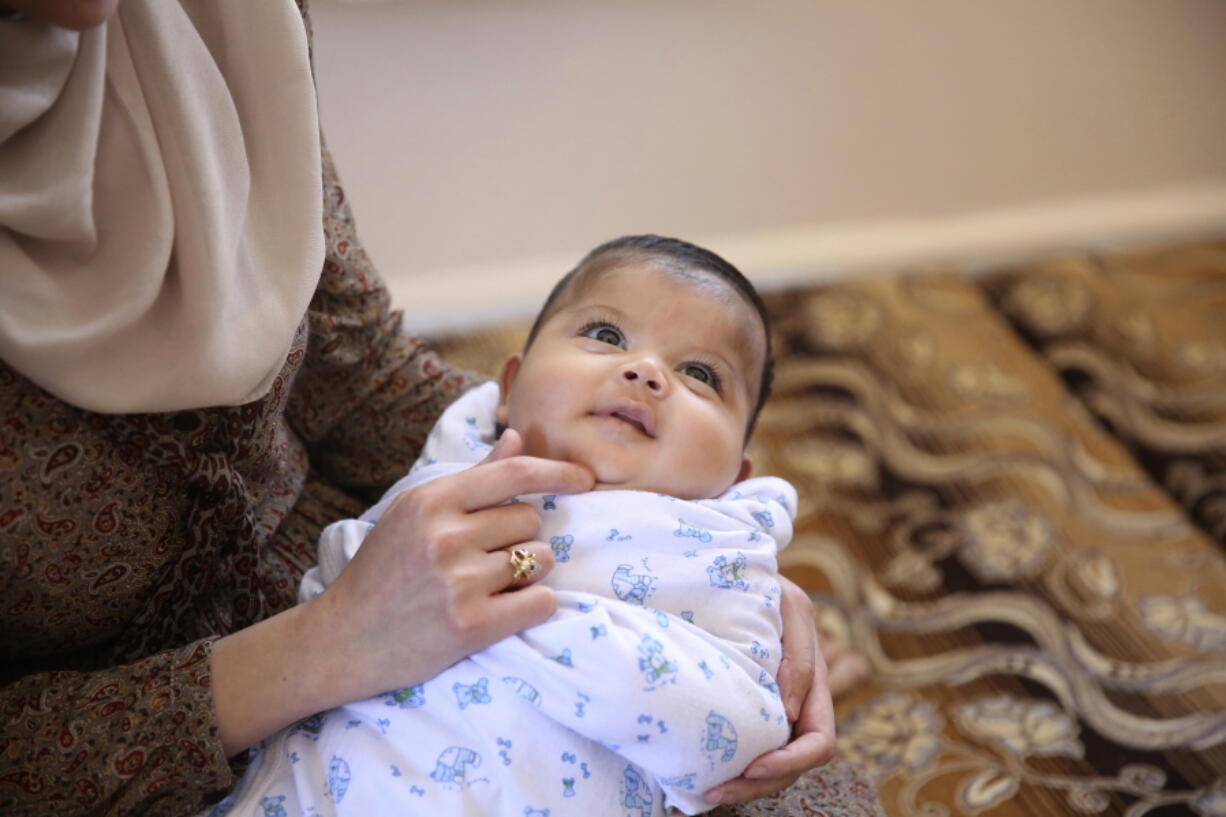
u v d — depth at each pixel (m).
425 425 1.17
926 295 2.47
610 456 0.99
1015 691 1.64
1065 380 2.25
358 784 0.87
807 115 2.41
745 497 1.07
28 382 0.80
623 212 2.42
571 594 0.91
